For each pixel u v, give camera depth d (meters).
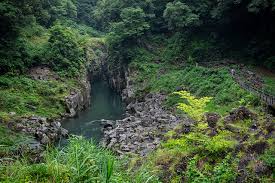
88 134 26.98
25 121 24.72
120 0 53.66
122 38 47.59
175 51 46.62
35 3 41.59
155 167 10.46
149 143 18.98
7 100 27.69
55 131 25.09
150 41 51.62
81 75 43.25
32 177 7.10
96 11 77.94
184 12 44.38
